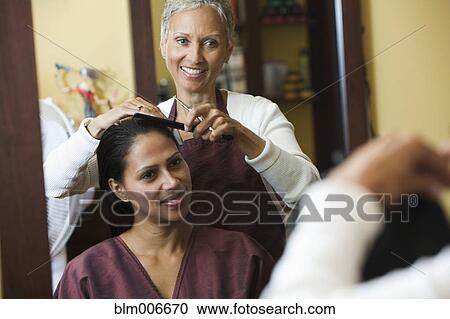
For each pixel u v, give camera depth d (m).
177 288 1.45
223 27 1.49
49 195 1.52
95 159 1.47
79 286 1.45
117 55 1.60
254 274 1.43
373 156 1.00
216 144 1.43
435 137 1.62
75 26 1.60
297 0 2.64
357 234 0.92
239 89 2.55
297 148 1.48
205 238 1.46
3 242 1.56
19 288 1.56
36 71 1.59
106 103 1.60
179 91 1.50
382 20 1.65
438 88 1.64
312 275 0.88
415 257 1.18
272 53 2.62
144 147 1.43
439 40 1.64
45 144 1.57
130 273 1.45
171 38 1.50
